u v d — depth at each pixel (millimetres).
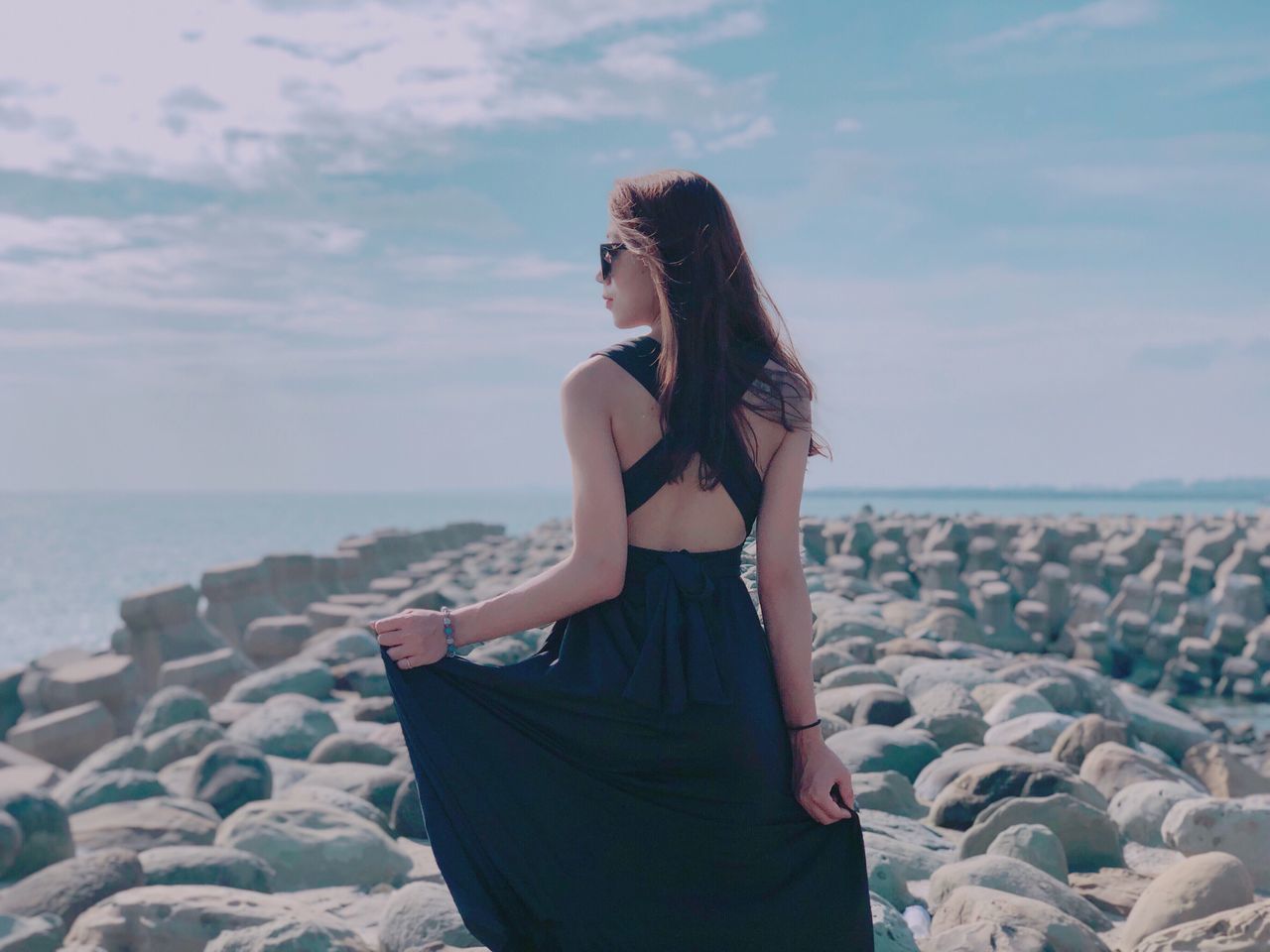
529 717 2105
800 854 2117
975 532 24469
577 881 2072
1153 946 3242
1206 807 4434
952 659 8727
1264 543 21141
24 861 4898
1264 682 17328
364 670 9508
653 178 2225
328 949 3424
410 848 5102
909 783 5285
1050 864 4121
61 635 26312
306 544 71938
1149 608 19375
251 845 4684
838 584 13422
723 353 2127
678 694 2039
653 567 2113
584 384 2109
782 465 2174
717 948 2059
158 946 3729
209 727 7312
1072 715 7203
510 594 2105
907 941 3176
